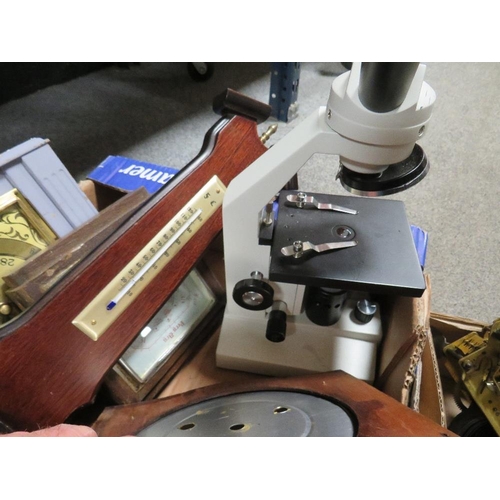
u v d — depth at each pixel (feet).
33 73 6.11
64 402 1.85
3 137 5.42
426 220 4.90
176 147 5.52
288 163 1.77
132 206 2.30
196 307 2.62
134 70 7.00
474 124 6.20
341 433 1.17
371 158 1.53
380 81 1.31
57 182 2.22
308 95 6.65
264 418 1.45
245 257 2.16
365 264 2.02
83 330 1.84
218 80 6.97
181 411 1.83
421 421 1.23
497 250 4.61
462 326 3.00
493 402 2.35
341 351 2.39
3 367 1.64
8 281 1.83
